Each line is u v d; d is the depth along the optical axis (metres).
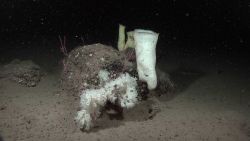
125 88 1.52
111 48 1.72
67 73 1.74
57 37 2.73
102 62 1.61
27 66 1.88
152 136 1.39
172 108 1.65
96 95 1.47
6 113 1.51
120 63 1.63
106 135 1.37
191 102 1.74
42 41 2.61
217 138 1.40
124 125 1.46
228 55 2.62
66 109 1.57
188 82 2.02
